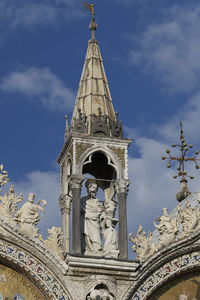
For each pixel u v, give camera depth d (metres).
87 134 34.62
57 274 32.69
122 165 34.69
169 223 34.41
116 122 35.34
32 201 33.38
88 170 35.91
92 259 32.91
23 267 32.50
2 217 32.66
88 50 37.38
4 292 32.44
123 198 34.25
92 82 36.19
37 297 32.66
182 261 34.09
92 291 32.62
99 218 34.41
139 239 34.00
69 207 34.78
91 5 38.41
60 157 35.69
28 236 32.66
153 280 33.66
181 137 42.44
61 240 33.22
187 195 41.81
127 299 33.03
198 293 34.03
